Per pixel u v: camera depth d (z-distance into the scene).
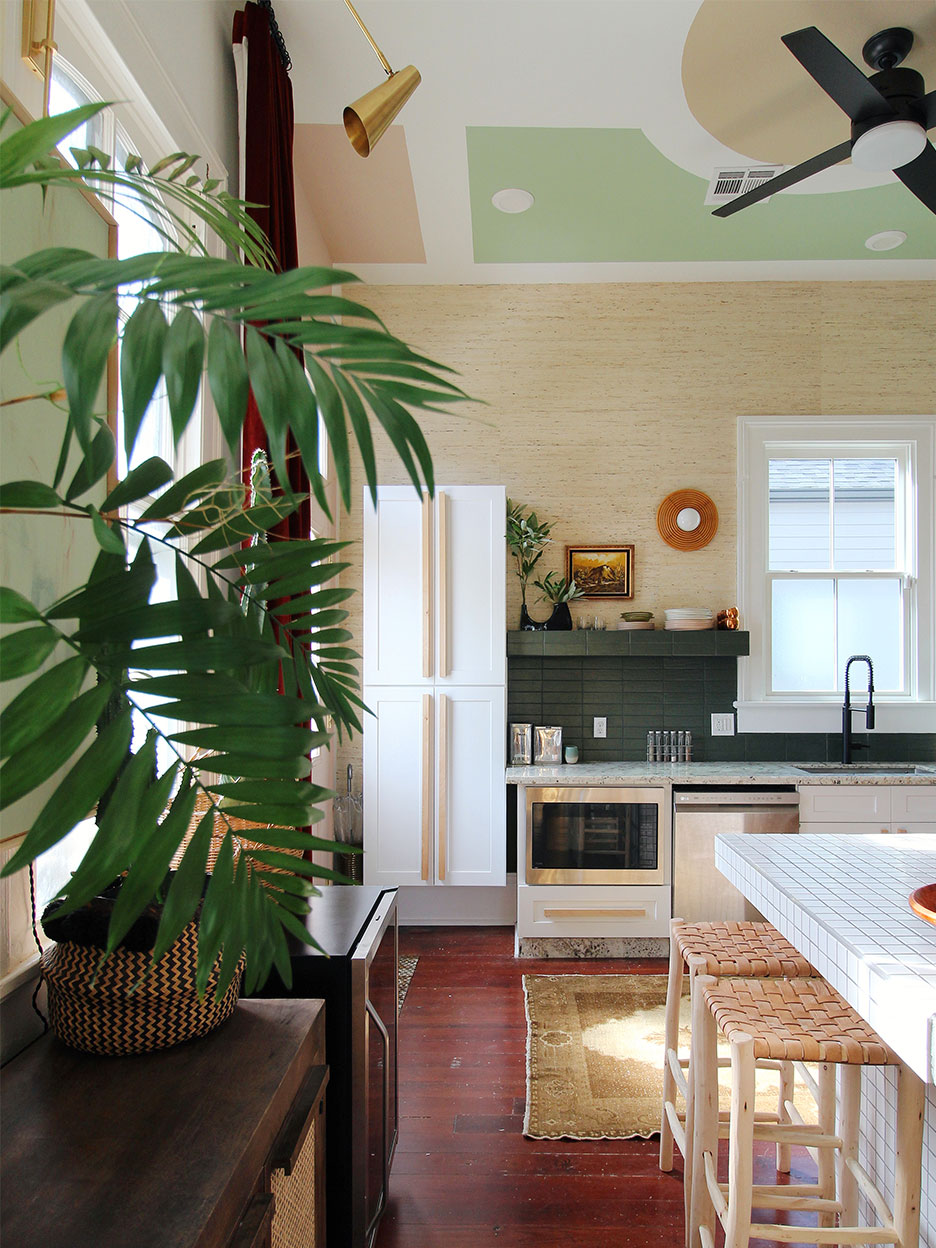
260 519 0.90
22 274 0.54
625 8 2.63
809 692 4.68
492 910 4.41
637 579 4.66
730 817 3.96
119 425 1.69
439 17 2.68
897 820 3.98
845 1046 1.58
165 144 2.10
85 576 1.38
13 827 1.22
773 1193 1.94
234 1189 0.91
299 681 1.07
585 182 3.65
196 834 0.66
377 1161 1.91
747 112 3.15
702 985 1.90
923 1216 1.70
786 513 4.73
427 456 0.62
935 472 4.65
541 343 4.70
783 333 4.68
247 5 2.54
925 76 2.90
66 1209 0.84
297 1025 1.30
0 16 1.20
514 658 4.66
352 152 3.44
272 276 0.63
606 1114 2.55
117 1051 1.18
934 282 4.67
